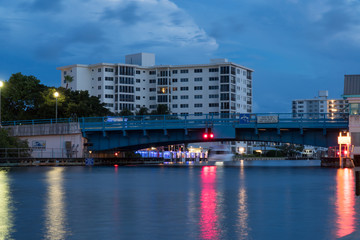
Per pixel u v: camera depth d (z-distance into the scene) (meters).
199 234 16.38
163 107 189.12
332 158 73.31
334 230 16.91
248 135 75.19
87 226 17.91
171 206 23.31
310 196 27.75
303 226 17.66
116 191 31.59
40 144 84.38
